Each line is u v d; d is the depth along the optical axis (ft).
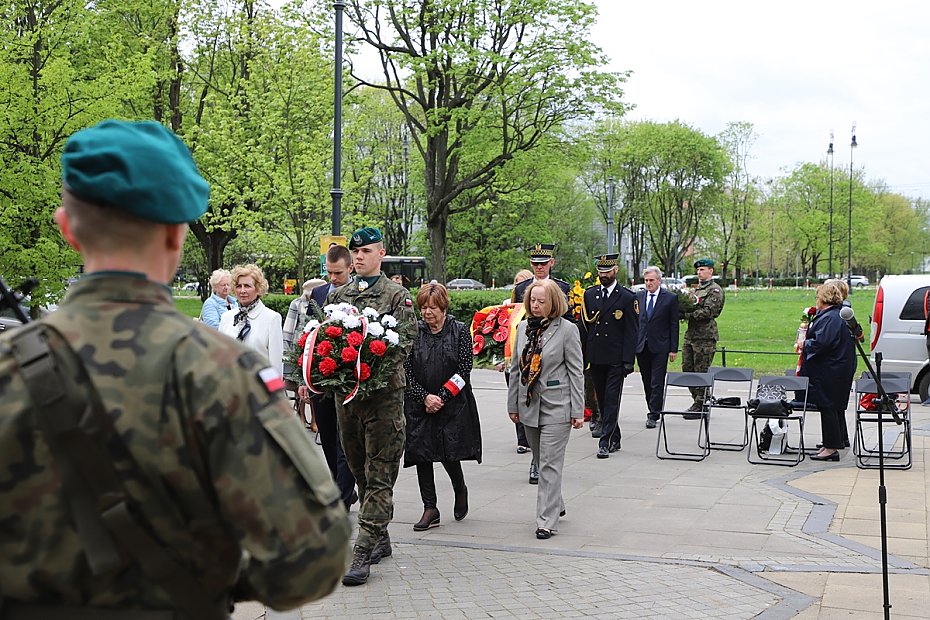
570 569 21.53
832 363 34.88
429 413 25.12
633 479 32.19
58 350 5.79
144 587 5.82
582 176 212.43
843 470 33.35
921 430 42.06
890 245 323.57
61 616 5.79
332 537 6.04
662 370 43.09
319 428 26.78
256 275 26.32
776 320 128.88
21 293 7.95
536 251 38.52
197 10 99.71
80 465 5.63
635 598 19.39
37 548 5.67
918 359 50.60
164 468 5.74
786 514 26.78
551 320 25.32
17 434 5.62
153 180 6.04
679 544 23.80
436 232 102.63
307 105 83.76
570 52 88.48
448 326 25.35
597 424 42.09
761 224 281.33
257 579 5.92
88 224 6.07
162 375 5.82
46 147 64.08
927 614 18.31
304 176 81.46
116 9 91.86
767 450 36.17
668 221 228.02
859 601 19.06
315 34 84.23
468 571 21.43
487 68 92.73
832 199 264.93
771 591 19.76
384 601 19.26
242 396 5.90
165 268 6.37
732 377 36.47
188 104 110.32
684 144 213.87
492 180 100.53
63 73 63.31
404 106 99.40
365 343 20.74
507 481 32.32
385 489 21.21
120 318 5.94
